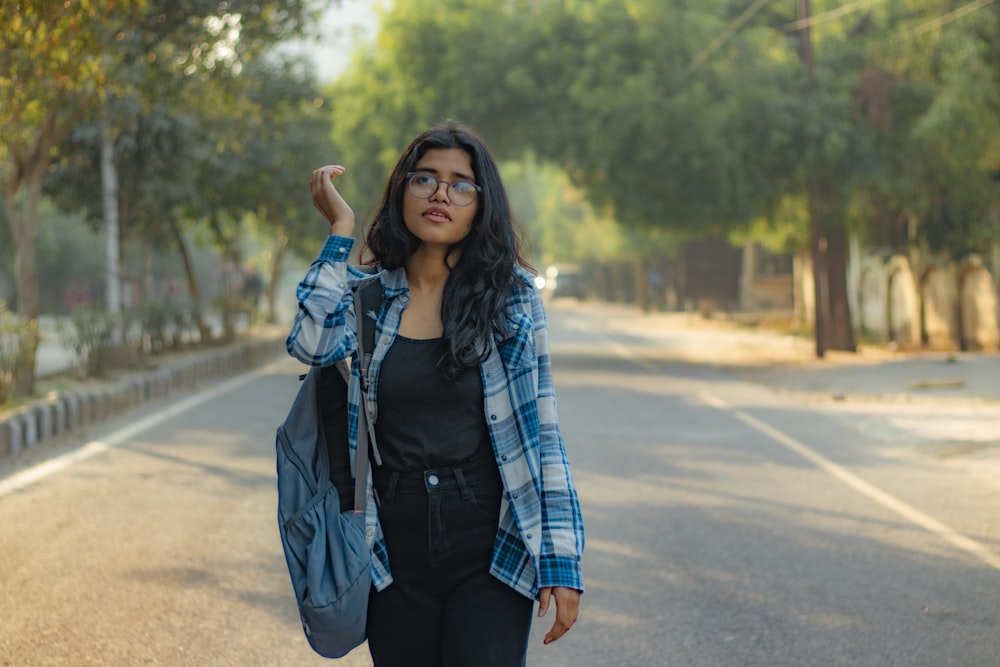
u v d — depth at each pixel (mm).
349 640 2662
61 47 10242
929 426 12750
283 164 24094
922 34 23344
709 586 6066
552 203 70500
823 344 23453
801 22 23969
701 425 12938
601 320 45469
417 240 2803
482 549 2750
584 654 4973
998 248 23453
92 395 13031
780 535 7305
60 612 5457
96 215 21141
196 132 19719
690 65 23641
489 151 2846
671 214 24094
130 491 8602
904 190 23656
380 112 26234
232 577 6145
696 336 33531
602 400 15656
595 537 7215
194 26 13695
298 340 2650
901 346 26031
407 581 2764
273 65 21406
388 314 2764
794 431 12469
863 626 5359
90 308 18031
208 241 28625
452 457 2729
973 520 7789
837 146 22609
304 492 2697
